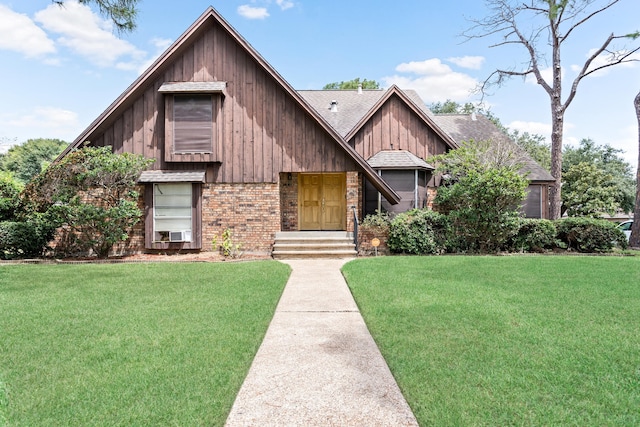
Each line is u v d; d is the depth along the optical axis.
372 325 5.27
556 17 18.55
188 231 13.48
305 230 16.12
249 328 5.16
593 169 28.77
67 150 12.92
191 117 13.47
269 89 13.78
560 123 19.23
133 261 11.70
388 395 3.39
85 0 8.76
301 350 4.50
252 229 13.66
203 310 6.04
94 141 13.59
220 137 13.64
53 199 11.94
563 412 3.05
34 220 12.45
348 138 16.72
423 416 2.99
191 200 13.48
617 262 10.81
